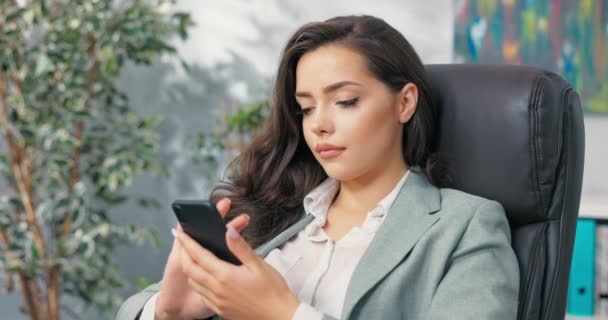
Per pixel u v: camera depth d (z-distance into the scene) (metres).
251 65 2.72
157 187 2.81
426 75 1.20
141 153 2.45
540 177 1.14
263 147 1.32
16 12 2.32
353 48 1.12
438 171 1.20
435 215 1.10
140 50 2.42
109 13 2.64
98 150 2.64
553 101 1.14
